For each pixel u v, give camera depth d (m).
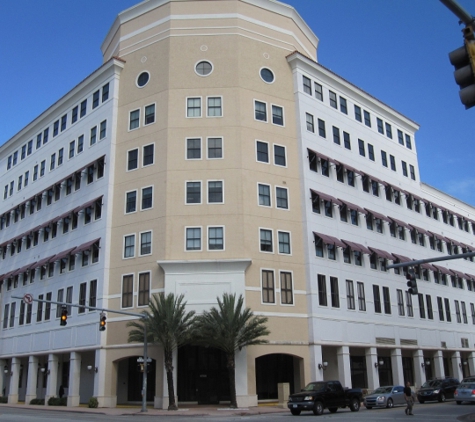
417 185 60.47
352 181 50.03
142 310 39.66
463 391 35.59
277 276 40.84
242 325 35.50
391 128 58.50
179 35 45.09
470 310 64.25
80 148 49.62
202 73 44.16
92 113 48.84
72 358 44.19
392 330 49.34
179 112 43.16
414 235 57.62
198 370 40.19
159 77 44.56
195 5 45.75
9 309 56.97
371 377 45.66
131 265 41.31
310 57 52.06
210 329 35.34
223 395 39.78
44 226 52.22
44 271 51.50
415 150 61.97
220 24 45.34
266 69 45.84
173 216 40.62
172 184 41.38
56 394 48.22
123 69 47.03
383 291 50.00
